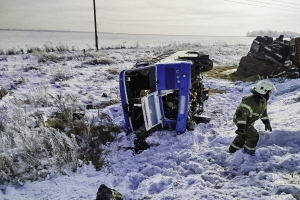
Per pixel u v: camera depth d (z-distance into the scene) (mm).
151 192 4309
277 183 3705
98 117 7988
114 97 10906
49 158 5223
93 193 4395
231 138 5734
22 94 11117
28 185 4652
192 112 7602
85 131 6625
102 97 10945
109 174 5121
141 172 5152
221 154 5090
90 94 11422
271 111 7227
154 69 6555
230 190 3799
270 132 5238
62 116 7938
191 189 4027
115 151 6254
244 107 4418
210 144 5898
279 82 11266
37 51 22688
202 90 9578
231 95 10703
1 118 6902
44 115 8172
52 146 5215
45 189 4539
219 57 22562
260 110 4492
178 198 3850
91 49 28516
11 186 4621
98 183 4723
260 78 12133
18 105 7867
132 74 6969
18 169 4887
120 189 4469
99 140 6570
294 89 9555
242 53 26266
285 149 4762
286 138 5109
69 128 7043
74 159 5254
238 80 13258
